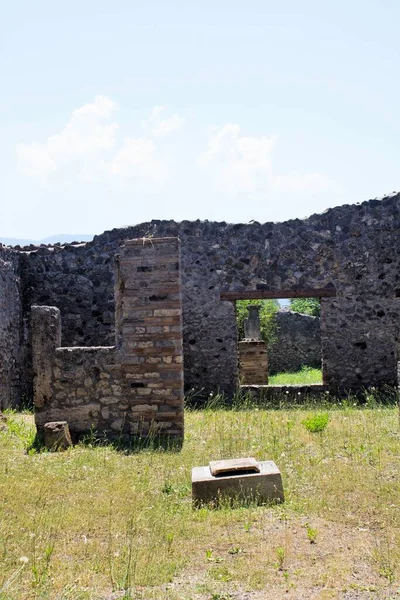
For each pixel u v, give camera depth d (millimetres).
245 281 13641
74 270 14297
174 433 8938
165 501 6023
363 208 13422
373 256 13359
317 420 9031
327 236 13492
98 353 9055
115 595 4035
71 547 4871
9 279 13109
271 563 4449
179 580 4262
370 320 13312
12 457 7875
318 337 26094
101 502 5977
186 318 13727
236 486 5910
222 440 8422
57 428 8547
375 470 6637
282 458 7320
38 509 5816
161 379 8984
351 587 4023
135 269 9117
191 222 13828
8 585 4066
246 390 13430
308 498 5871
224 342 13625
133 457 7828
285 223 13641
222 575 4281
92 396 9031
